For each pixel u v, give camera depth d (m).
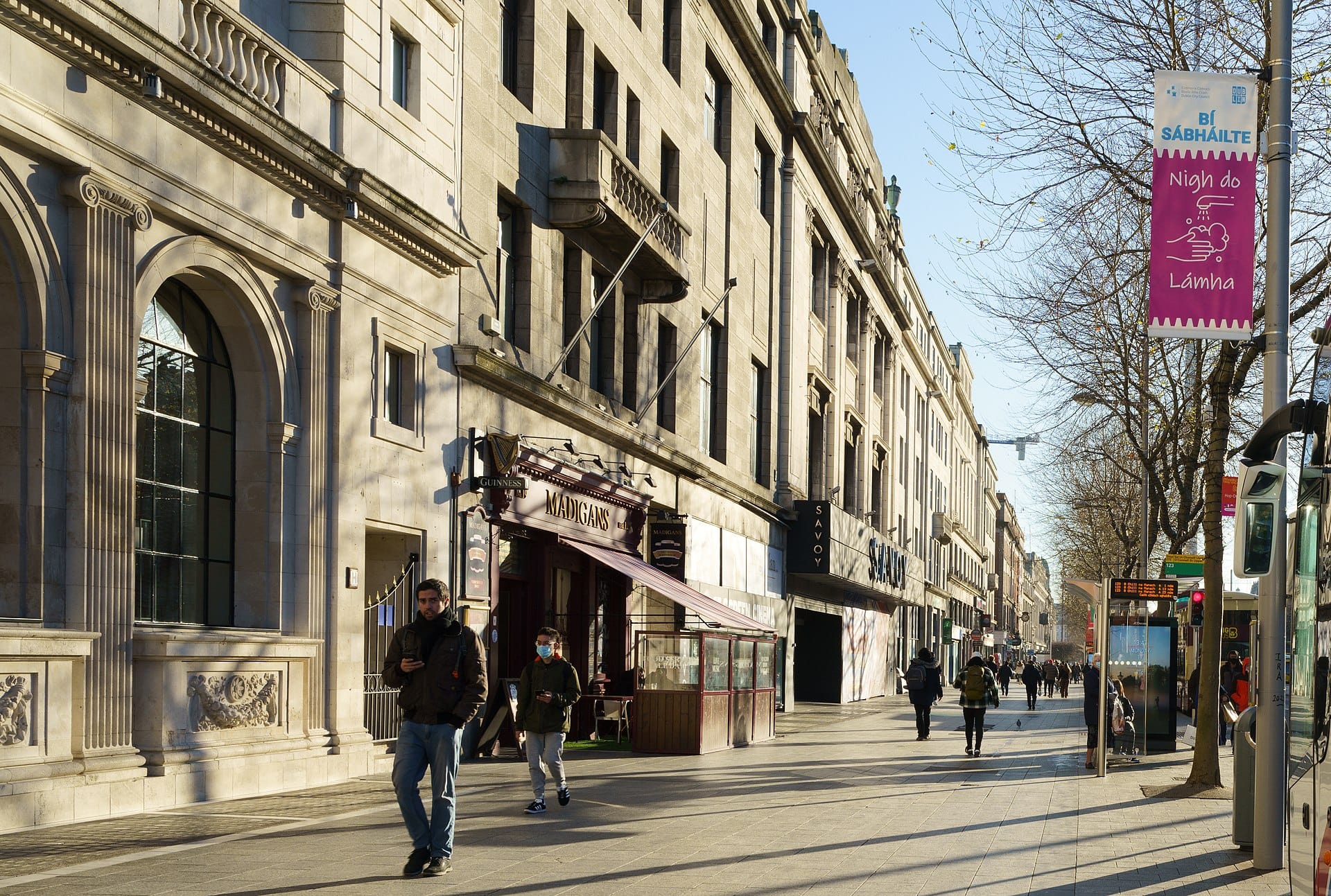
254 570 14.43
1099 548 54.22
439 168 18.11
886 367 59.94
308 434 15.04
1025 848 11.55
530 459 20.03
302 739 14.61
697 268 29.75
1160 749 24.09
